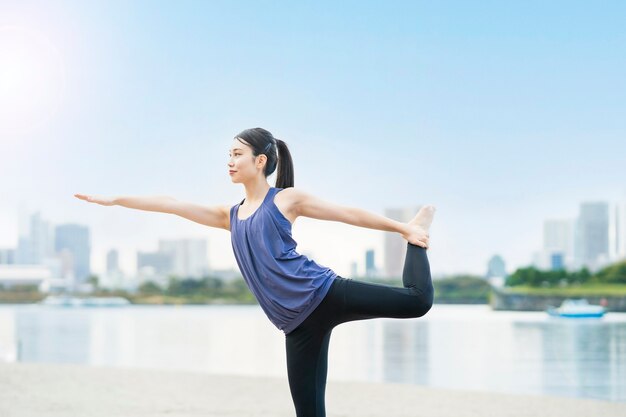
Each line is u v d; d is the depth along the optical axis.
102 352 11.83
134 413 4.47
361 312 2.60
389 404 4.85
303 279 2.60
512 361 10.12
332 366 9.55
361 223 2.68
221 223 2.86
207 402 4.91
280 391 5.38
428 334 15.87
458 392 5.38
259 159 2.74
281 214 2.67
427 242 2.65
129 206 2.80
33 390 5.29
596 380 8.01
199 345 13.21
